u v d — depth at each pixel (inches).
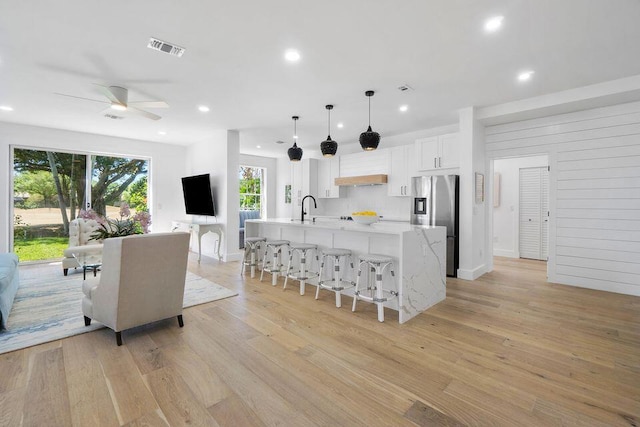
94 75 126.3
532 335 102.0
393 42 101.6
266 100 157.8
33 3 80.2
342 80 132.5
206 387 73.1
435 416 63.6
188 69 121.6
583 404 67.2
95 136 234.2
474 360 85.9
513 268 208.4
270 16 87.2
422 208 194.4
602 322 113.0
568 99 145.3
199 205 243.8
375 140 147.7
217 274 187.6
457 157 186.1
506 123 181.8
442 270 139.9
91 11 84.2
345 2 81.0
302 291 147.5
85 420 61.8
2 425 60.2
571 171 162.4
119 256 91.9
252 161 327.3
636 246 146.2
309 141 262.2
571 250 163.5
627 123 147.0
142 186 265.6
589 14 86.4
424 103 163.2
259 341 97.3
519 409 65.7
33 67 118.8
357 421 62.1
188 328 107.4
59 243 223.8
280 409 65.6
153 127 214.4
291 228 176.6
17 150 207.5
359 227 134.6
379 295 115.9
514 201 251.4
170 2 80.7
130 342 96.5
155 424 61.0
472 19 88.9
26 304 131.1
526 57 112.2
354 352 90.4
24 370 80.0
